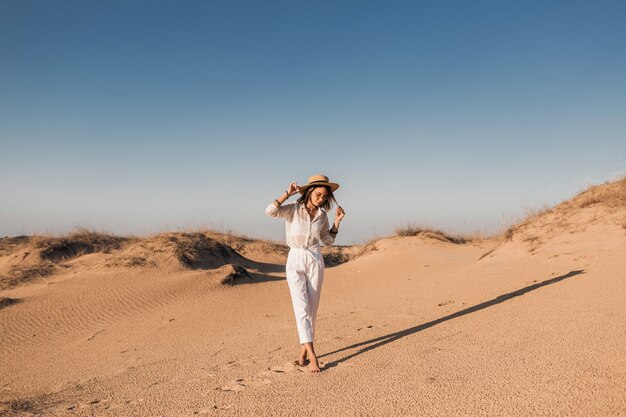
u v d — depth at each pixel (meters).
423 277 11.52
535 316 5.55
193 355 6.29
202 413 3.65
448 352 4.57
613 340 4.27
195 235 17.09
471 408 3.22
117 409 4.00
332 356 5.04
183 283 12.42
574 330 4.74
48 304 11.30
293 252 4.88
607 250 8.70
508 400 3.28
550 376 3.61
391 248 16.91
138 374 5.45
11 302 11.48
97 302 11.37
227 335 7.53
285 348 5.85
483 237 18.61
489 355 4.32
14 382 6.46
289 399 3.76
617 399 3.08
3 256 19.23
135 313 10.52
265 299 10.89
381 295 9.44
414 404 3.39
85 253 19.23
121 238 21.77
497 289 7.87
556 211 12.57
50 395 4.87
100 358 7.33
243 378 4.57
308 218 4.85
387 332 5.91
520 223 13.07
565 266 8.47
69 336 9.27
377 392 3.70
